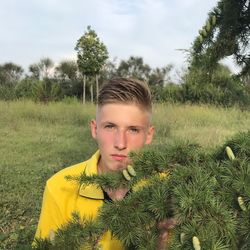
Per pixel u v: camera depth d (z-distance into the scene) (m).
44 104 20.05
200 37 3.26
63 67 33.56
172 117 14.71
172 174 1.46
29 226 5.45
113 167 1.90
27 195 6.87
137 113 1.88
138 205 1.43
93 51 26.91
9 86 24.55
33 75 34.28
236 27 3.33
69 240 1.46
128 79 1.93
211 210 1.24
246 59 3.49
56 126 15.52
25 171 8.54
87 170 2.09
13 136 13.17
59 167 9.03
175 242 1.24
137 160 1.57
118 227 1.41
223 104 16.03
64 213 2.10
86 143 12.12
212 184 1.35
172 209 1.33
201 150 1.63
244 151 1.49
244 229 1.25
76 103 21.19
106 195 2.01
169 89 18.92
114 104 1.87
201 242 1.18
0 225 5.60
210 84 3.70
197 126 13.80
